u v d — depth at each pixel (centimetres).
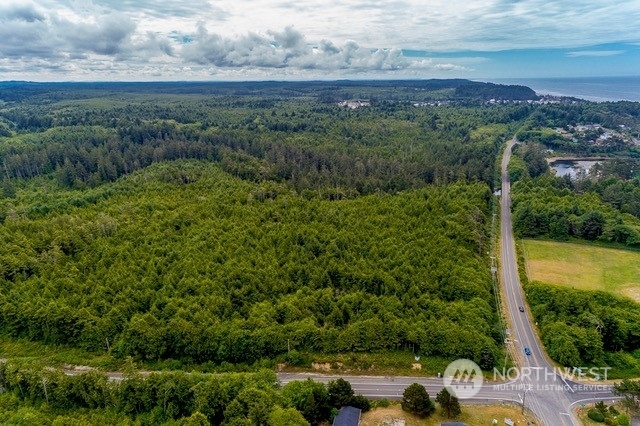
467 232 15850
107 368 10631
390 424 8588
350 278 13375
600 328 11469
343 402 8950
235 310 12031
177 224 16138
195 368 10694
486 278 13762
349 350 11050
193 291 12575
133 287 12619
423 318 11631
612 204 19275
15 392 9312
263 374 9638
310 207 18100
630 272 14475
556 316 12181
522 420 8906
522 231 17262
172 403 8825
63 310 11306
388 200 19138
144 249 14412
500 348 11200
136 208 17262
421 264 13888
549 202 18888
